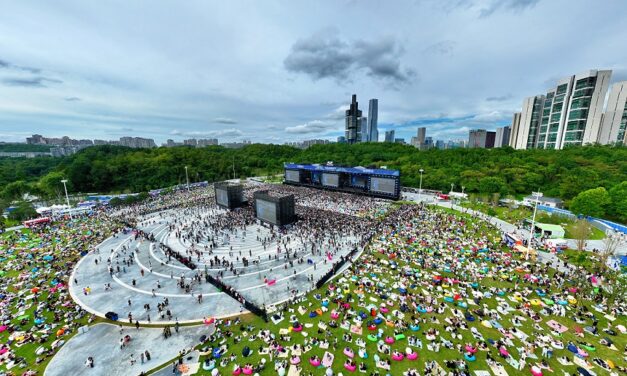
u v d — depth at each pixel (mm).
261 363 28094
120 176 144750
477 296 38750
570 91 180500
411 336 31250
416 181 126125
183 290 43094
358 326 33344
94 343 32219
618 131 169875
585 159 124188
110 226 76500
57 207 95500
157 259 54469
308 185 134625
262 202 75250
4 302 39500
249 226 75188
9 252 57812
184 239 65438
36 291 42250
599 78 164125
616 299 38188
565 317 34750
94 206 101812
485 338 31438
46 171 184500
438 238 60969
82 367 28828
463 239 60500
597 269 46594
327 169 123062
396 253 52906
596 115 168375
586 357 28656
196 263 52656
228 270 49344
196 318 36281
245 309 37844
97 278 47094
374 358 28375
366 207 90750
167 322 35625
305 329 33219
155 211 94375
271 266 50438
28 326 34625
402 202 98625
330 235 64375
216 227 73688
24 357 29797
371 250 55125
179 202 107188
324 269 48469
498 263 48875
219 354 29516
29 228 76125
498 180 102000
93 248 60031
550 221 73375
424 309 36031
